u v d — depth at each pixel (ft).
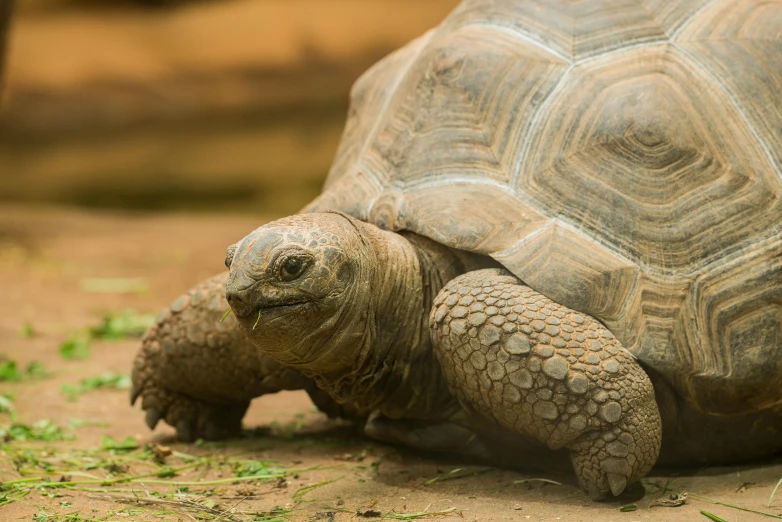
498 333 31.94
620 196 34.47
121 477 36.91
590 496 32.53
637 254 33.58
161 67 211.61
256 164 171.22
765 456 37.04
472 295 32.96
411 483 35.19
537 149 35.99
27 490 34.94
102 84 206.90
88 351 61.72
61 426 45.14
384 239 35.09
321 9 221.66
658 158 34.91
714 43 37.81
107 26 215.10
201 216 135.23
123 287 85.35
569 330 31.94
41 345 63.05
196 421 42.75
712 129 35.78
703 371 32.48
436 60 39.68
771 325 33.09
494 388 32.32
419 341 35.58
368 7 223.92
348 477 36.22
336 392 36.24
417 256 35.73
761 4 39.42
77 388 52.03
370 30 221.66
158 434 44.24
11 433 42.65
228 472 37.78
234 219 127.95
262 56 216.54
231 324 39.29
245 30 218.38
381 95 43.60
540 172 35.47
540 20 39.22
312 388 40.27
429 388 35.91
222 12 221.87
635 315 32.63
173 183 161.89
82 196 156.04
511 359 31.83
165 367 41.22
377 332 34.88
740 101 36.58
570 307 32.71
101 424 45.65
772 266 33.73
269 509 32.50
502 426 34.30
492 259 35.06
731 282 33.42
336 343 33.17
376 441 41.91
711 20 38.60
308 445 41.68
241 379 40.47
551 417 31.81
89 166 179.93
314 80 217.56
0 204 150.20
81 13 216.54
